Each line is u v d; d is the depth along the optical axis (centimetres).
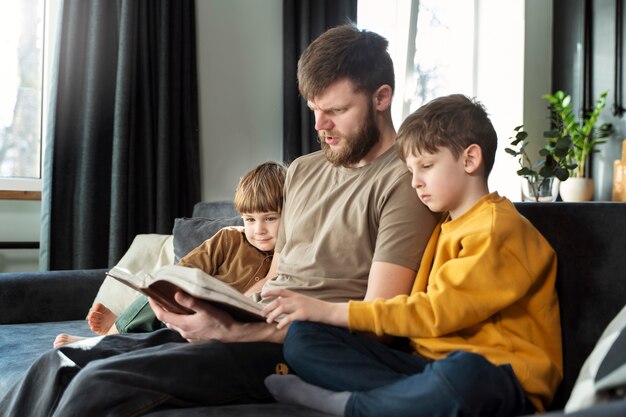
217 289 115
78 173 296
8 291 227
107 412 109
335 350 113
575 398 87
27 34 315
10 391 133
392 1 418
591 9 413
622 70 396
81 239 293
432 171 127
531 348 116
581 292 125
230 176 346
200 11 337
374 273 130
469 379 97
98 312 193
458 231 124
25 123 316
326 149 146
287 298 120
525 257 119
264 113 354
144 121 310
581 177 385
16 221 305
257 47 351
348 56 138
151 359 116
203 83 339
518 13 430
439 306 115
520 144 427
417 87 438
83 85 298
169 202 311
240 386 122
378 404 103
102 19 298
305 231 146
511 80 433
